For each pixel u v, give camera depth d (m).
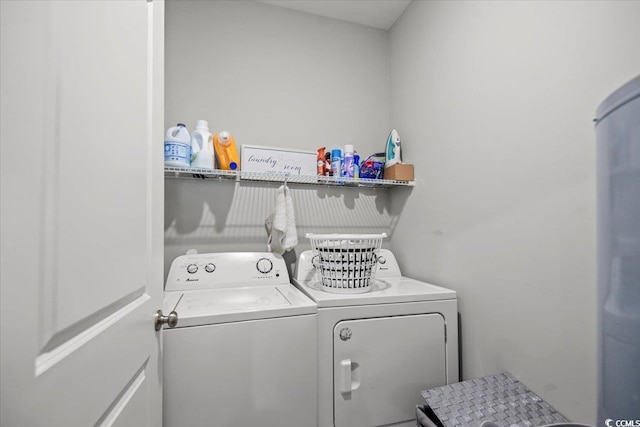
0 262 0.34
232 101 1.80
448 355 1.32
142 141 0.78
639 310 0.56
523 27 1.11
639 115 0.56
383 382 1.22
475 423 0.95
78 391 0.48
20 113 0.37
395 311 1.26
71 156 0.47
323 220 1.95
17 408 0.35
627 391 0.58
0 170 0.34
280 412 1.07
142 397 0.78
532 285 1.06
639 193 0.56
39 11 0.40
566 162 0.95
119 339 0.63
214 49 1.78
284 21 1.93
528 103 1.09
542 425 0.92
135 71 0.74
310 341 1.12
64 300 0.44
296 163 1.84
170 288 1.41
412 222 1.82
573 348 0.92
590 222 0.88
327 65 2.01
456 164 1.46
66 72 0.46
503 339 1.18
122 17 0.66
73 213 0.47
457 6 1.47
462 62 1.43
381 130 2.12
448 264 1.49
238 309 1.08
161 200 0.96
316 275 1.64
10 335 0.35
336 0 1.87
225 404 1.01
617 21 0.81
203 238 1.70
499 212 1.21
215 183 1.74
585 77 0.90
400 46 1.99
